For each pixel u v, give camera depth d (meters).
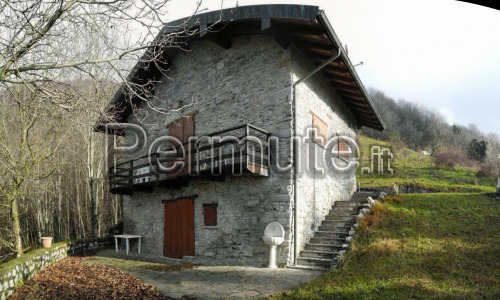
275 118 8.99
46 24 4.41
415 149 35.72
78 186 20.44
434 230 8.41
